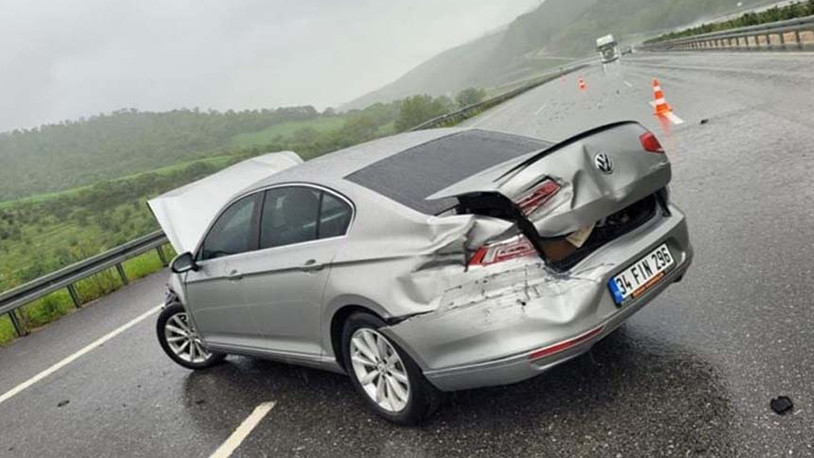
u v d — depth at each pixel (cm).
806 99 1148
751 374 353
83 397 605
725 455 296
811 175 687
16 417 601
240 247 480
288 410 459
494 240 322
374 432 397
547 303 316
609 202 334
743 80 1727
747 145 925
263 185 468
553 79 7688
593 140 344
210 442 442
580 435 339
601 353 420
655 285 356
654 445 316
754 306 430
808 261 475
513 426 363
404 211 359
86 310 1062
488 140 455
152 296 1028
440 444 364
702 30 4919
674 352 398
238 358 607
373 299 361
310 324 424
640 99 1961
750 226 588
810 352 358
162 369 628
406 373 368
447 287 332
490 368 327
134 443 471
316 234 412
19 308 1018
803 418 305
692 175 847
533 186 319
